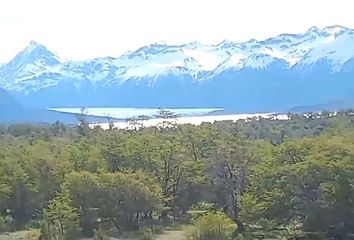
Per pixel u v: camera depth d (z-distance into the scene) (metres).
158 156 96.38
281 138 130.00
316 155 73.50
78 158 97.88
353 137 86.62
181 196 96.44
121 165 98.31
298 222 72.56
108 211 85.00
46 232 77.56
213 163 89.81
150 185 88.38
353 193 70.62
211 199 91.38
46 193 95.06
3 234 83.38
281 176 73.44
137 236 81.25
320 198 71.00
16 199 92.50
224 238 68.69
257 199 74.44
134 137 104.69
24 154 100.50
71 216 79.06
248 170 87.44
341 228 71.75
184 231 80.31
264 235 73.62
